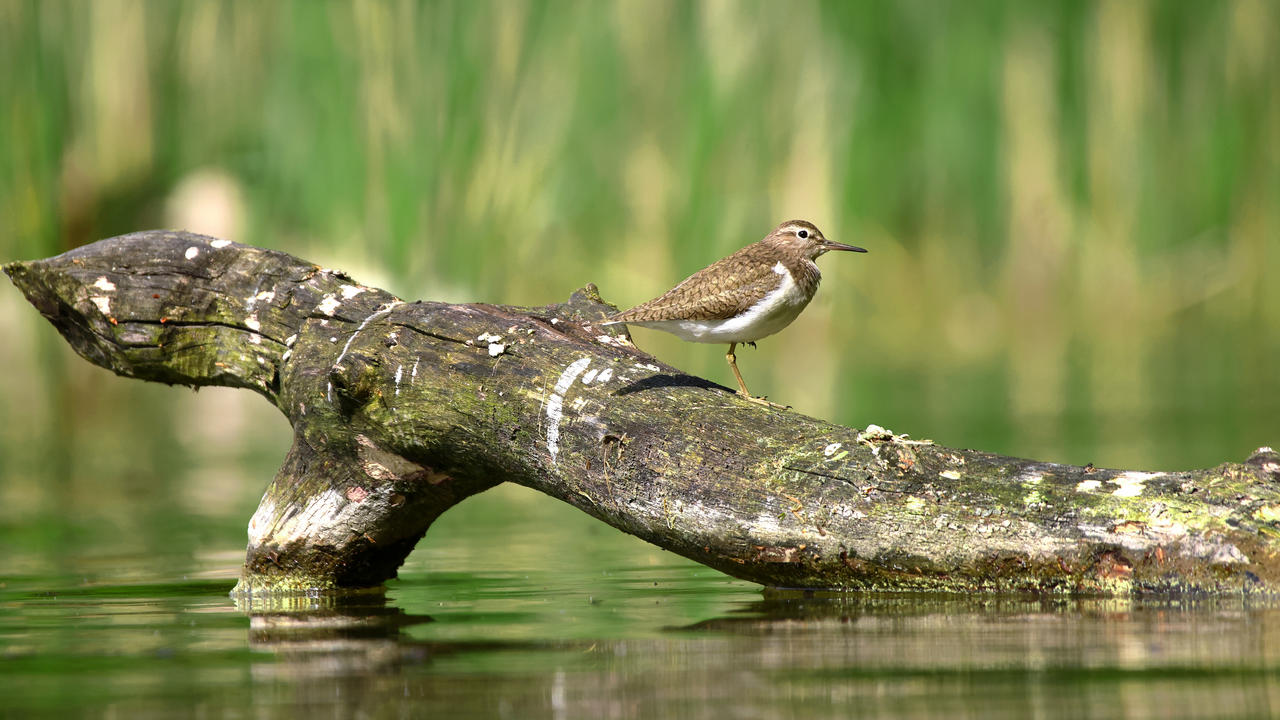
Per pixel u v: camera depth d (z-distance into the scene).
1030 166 24.64
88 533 11.48
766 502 7.88
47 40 21.84
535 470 8.59
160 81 22.75
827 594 8.01
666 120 23.12
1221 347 23.98
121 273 9.85
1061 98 24.64
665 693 5.71
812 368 21.97
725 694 5.68
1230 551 7.18
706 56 22.97
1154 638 6.46
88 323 9.89
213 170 22.67
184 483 14.22
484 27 21.61
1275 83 25.55
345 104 21.36
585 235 22.92
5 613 8.08
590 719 5.36
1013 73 24.44
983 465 7.84
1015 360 22.78
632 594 8.40
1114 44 24.75
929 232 24.91
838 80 23.56
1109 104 24.84
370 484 8.93
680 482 8.07
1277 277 25.64
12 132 21.50
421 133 21.22
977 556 7.56
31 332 23.50
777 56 23.33
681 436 8.16
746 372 21.38
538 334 8.85
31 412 20.70
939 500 7.68
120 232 22.48
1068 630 6.70
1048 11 24.45
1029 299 24.98
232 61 22.67
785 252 9.99
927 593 7.76
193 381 10.08
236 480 14.43
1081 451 13.70
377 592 8.77
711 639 6.79
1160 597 7.32
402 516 9.06
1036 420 16.22
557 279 22.62
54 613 8.09
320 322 9.38
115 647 6.93
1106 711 5.31
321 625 7.51
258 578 9.04
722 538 7.97
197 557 10.38
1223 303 25.61
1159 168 25.16
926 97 24.14
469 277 21.56
